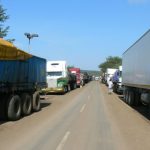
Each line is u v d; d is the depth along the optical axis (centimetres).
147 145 1166
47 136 1294
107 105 2708
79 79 6594
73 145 1142
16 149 1070
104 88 6331
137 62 2306
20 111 1836
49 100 3186
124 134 1376
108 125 1611
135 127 1567
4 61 1733
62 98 3472
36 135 1315
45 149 1075
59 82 4134
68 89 4781
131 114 2103
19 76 1938
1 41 1564
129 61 2755
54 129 1463
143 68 2052
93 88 6297
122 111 2275
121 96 3906
